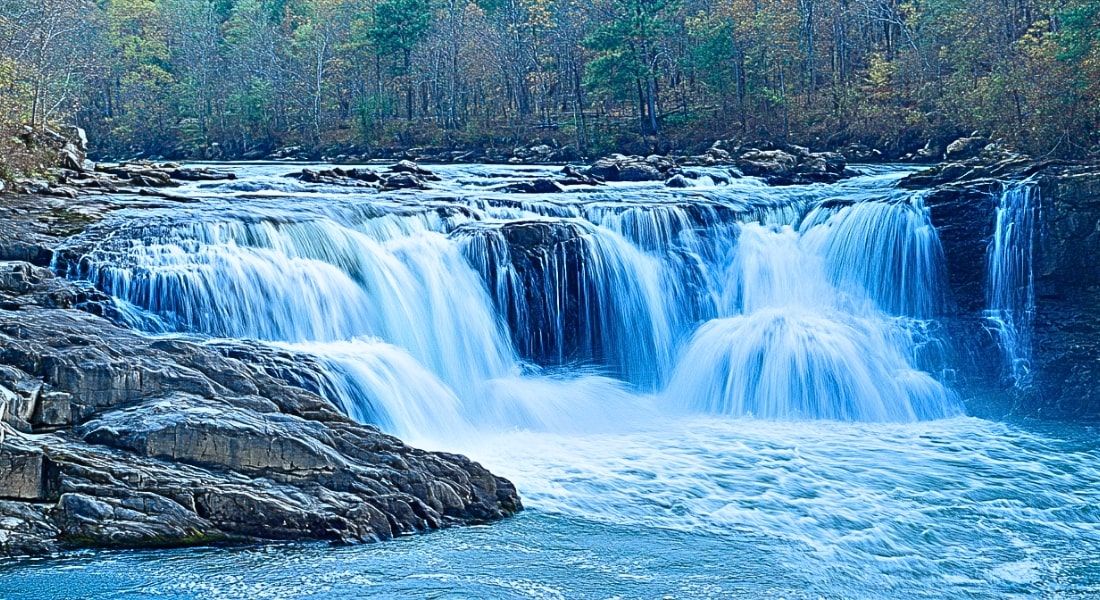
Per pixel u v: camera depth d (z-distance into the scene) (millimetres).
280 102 108812
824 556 16078
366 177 45312
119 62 113625
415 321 26641
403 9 102750
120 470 15594
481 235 27922
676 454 21719
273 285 24719
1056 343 27688
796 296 30562
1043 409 26828
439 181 45219
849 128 74562
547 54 98750
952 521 17859
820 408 26234
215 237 26172
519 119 96562
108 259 24281
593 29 92938
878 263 30156
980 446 23094
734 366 27203
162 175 42219
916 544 16750
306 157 97500
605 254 28859
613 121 92312
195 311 23781
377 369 21922
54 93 70188
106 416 16812
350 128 103750
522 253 28109
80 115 108375
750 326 27922
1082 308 27812
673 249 30750
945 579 15352
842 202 31375
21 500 15258
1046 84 43969
